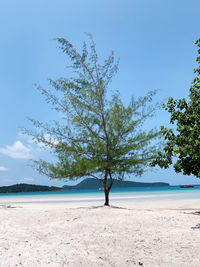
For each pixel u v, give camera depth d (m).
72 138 12.09
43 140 11.88
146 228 6.64
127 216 8.13
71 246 4.94
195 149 7.52
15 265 3.78
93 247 4.96
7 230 6.11
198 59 8.88
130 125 12.27
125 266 4.22
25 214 8.74
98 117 12.32
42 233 6.05
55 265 3.90
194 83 9.30
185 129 7.52
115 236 5.76
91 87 12.34
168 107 8.99
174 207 13.62
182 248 5.11
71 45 12.17
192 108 8.73
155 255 4.75
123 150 11.94
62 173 11.69
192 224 7.30
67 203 19.05
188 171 10.84
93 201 21.09
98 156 11.88
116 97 12.51
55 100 11.98
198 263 4.40
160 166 9.59
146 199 22.30
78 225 6.80
